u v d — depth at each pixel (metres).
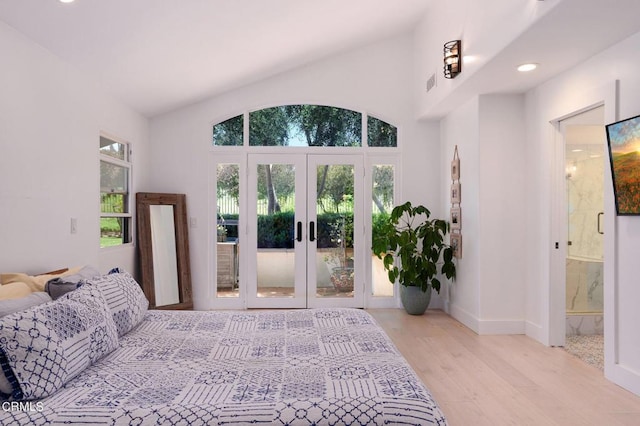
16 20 2.61
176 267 5.18
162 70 4.10
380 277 5.46
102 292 2.20
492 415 2.54
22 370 1.51
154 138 5.31
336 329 2.40
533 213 4.09
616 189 2.85
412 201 5.43
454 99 4.40
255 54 4.47
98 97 3.88
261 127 5.44
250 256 5.39
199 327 2.47
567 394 2.82
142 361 1.91
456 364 3.39
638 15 2.50
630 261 2.83
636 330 2.79
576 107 3.38
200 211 5.33
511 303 4.24
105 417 1.38
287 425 1.38
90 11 2.81
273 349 2.07
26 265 2.79
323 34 4.58
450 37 4.12
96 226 3.83
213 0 3.20
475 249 4.33
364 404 1.46
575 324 4.25
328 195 5.45
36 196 2.91
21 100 2.74
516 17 2.83
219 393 1.55
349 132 5.47
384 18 4.74
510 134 4.22
